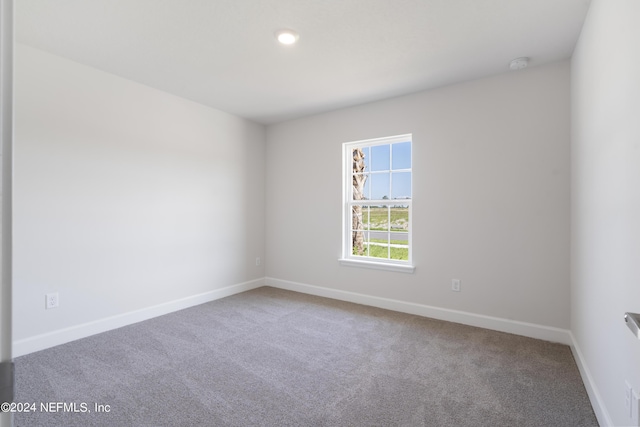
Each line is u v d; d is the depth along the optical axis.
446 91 3.11
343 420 1.65
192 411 1.71
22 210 2.36
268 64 2.67
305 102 3.59
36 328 2.42
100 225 2.79
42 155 2.45
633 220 1.25
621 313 1.38
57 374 2.07
